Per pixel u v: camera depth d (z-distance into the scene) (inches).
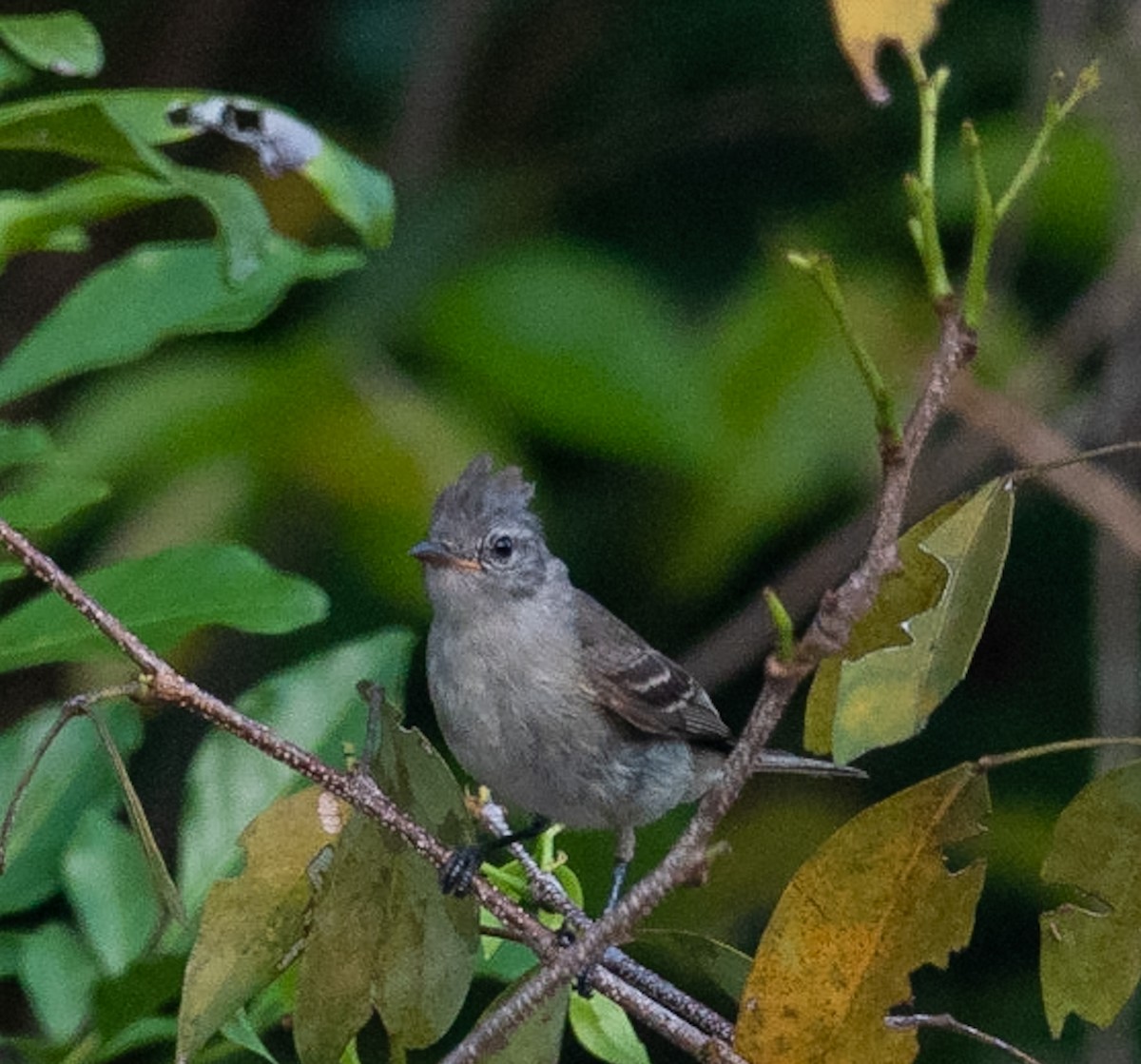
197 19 563.2
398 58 583.2
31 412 511.8
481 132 593.9
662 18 590.6
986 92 550.6
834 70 571.8
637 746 373.1
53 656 263.4
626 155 560.7
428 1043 237.3
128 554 423.5
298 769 221.3
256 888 233.6
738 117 557.0
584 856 451.5
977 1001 505.0
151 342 293.6
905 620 211.0
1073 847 224.2
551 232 523.2
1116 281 482.0
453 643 360.5
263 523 468.1
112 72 565.3
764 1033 227.5
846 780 529.3
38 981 275.4
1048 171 479.2
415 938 235.9
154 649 268.8
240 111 248.1
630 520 528.7
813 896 223.8
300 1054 236.8
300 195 510.3
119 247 553.9
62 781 293.0
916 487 509.0
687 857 202.2
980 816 220.2
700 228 564.4
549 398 430.9
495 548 358.6
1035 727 543.5
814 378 426.3
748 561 546.3
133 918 275.9
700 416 428.5
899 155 548.4
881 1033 226.7
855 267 469.1
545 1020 241.1
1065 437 476.1
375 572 447.8
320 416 427.5
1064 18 490.0
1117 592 493.0
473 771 365.7
